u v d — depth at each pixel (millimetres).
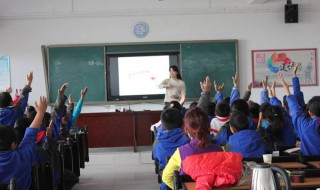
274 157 2840
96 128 7555
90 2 8047
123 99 8164
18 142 3096
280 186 1783
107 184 5195
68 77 8062
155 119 7617
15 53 8008
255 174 1754
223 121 3701
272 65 8258
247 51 8227
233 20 8195
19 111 3959
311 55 8273
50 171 3193
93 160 6953
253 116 4098
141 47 8094
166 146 3188
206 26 8164
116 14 8062
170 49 8109
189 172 2062
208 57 8156
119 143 7586
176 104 4496
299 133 3123
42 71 8062
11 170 2576
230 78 8188
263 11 8211
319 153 3020
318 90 8258
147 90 8180
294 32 8250
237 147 2818
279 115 3920
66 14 8000
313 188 2111
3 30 7973
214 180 2010
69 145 4230
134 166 6387
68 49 8047
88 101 8102
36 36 8023
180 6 8125
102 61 8078
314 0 8227
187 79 8156
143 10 8070
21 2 7977
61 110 4160
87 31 8055
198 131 2320
